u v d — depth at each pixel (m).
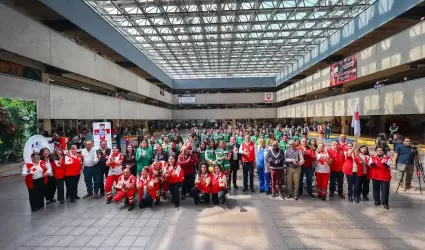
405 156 8.87
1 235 6.04
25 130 13.71
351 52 29.11
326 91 36.25
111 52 26.78
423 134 29.48
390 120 32.34
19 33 13.84
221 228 6.26
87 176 9.17
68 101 19.06
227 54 35.91
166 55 36.53
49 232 6.17
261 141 9.64
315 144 9.01
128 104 30.92
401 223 6.38
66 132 23.55
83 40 22.89
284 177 10.33
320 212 7.25
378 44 21.09
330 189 8.81
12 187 10.59
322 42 31.25
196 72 49.50
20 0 15.55
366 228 6.12
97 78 22.84
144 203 7.87
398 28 21.66
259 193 9.34
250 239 5.66
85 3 20.20
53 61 16.81
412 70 21.45
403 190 9.20
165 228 6.32
